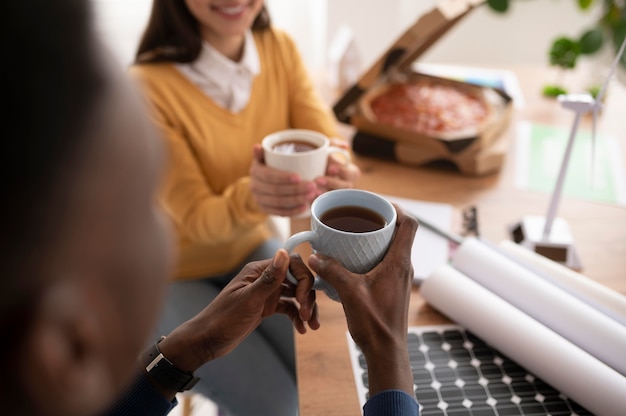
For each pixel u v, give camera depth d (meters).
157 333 1.05
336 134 1.27
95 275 0.23
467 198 1.07
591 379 0.62
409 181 1.14
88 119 0.21
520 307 0.73
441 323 0.77
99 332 0.24
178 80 1.14
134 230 0.25
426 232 0.95
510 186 1.11
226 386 0.99
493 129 1.16
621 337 0.66
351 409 0.64
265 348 1.06
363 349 0.52
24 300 0.21
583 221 0.99
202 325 0.60
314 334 0.75
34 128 0.19
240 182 1.10
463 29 2.53
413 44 1.10
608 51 2.16
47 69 0.19
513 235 0.95
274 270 0.56
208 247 1.19
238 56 1.24
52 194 0.20
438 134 1.14
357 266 0.56
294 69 1.33
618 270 0.87
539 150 1.23
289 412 0.98
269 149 0.94
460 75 1.56
